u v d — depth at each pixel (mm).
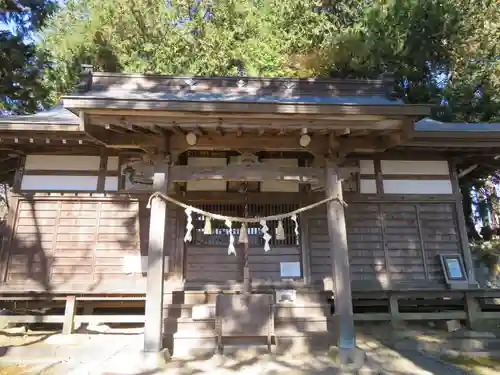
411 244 8266
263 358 5703
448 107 13398
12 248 7742
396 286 7961
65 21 16578
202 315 6449
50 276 7660
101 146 8109
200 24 16094
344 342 5633
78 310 8242
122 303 8203
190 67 15250
